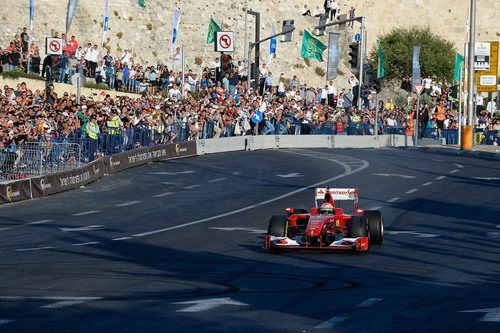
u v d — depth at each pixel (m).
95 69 91.38
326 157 75.75
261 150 83.94
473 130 91.31
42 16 112.69
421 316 17.88
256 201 45.94
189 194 49.75
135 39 124.75
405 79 165.25
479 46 85.44
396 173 60.75
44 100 68.62
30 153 51.69
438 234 33.34
